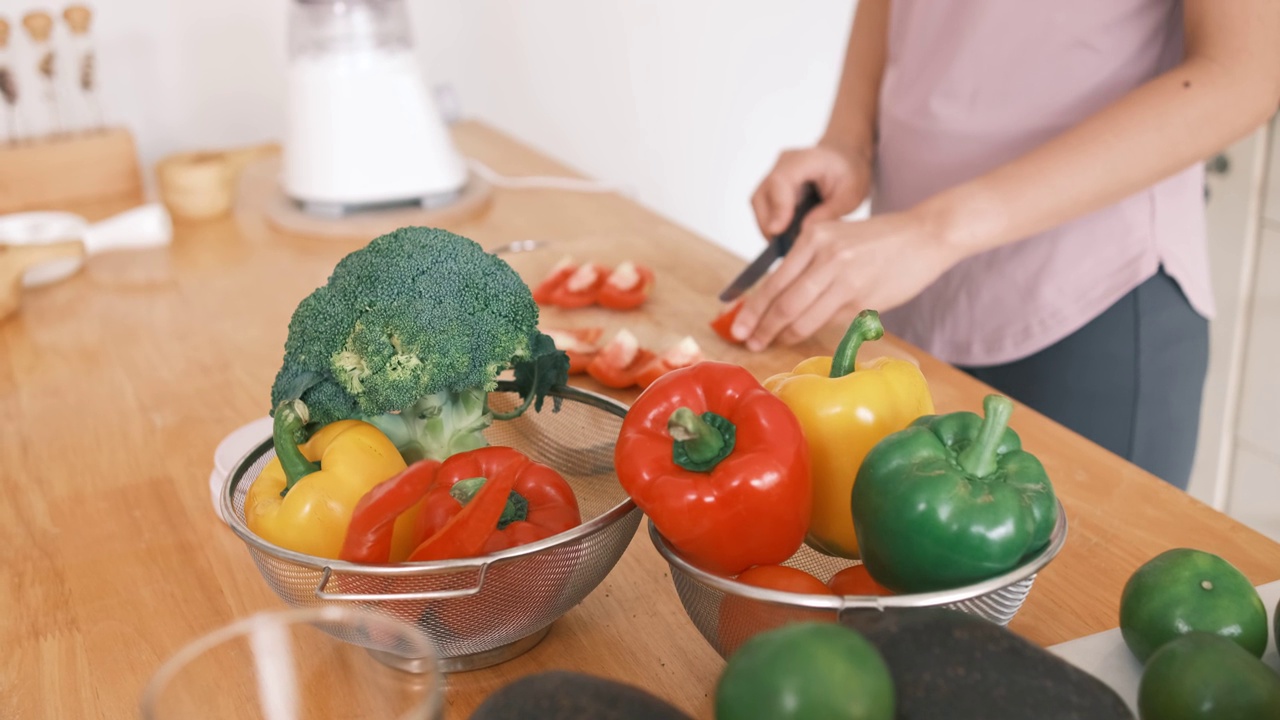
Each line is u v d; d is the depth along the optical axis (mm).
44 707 644
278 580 603
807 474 578
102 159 1627
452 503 613
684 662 659
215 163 1540
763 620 546
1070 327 1295
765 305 1103
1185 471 1395
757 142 2611
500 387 809
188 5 1827
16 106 1728
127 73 1818
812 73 2602
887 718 428
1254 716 461
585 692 453
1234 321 1969
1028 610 693
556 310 1229
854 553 646
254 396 1061
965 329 1369
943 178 1356
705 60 2443
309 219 1506
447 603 577
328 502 608
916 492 532
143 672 674
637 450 583
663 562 767
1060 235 1273
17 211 1591
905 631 478
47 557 803
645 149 2473
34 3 1694
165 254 1445
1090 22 1219
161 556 801
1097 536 778
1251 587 549
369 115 1469
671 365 1027
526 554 569
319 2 1421
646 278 1257
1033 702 440
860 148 1473
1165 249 1261
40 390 1085
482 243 1440
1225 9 1025
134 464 938
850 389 623
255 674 482
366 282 679
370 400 670
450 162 1552
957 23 1308
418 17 2090
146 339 1198
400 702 481
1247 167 1869
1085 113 1253
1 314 1241
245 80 1923
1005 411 537
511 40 2197
